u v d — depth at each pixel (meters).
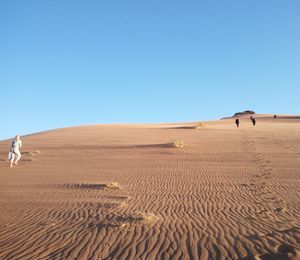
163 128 53.09
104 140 39.16
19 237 9.51
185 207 12.02
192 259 7.51
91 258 7.80
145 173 19.98
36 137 46.34
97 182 17.62
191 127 51.62
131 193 14.79
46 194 15.30
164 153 27.81
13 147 25.23
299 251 7.54
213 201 12.88
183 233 9.07
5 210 12.69
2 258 8.09
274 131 44.81
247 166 21.50
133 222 10.03
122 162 24.47
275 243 8.11
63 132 51.91
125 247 8.30
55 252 8.26
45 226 10.36
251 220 10.12
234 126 56.78
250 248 7.89
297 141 33.75
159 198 13.64
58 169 22.84
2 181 19.19
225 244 8.21
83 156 28.45
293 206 11.81
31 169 23.36
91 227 9.88
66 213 11.77
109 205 12.48
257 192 14.32
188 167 21.61
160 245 8.34
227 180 17.33
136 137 41.03
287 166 21.00
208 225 9.73
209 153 27.31
